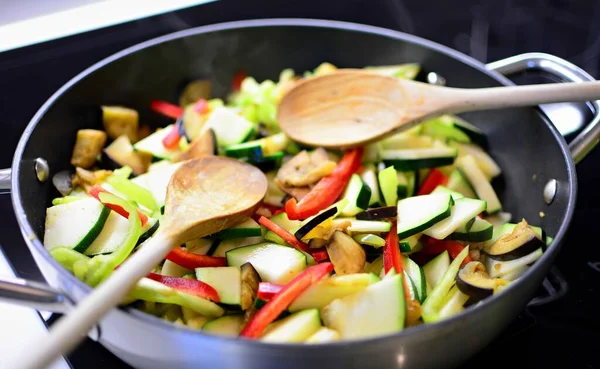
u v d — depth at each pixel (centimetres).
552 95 43
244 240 43
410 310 38
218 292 38
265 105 52
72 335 31
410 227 42
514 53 61
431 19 64
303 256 41
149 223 42
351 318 37
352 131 48
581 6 65
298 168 46
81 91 48
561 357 41
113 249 41
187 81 53
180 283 39
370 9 64
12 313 42
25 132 43
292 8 63
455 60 50
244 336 36
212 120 50
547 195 44
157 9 59
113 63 49
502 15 64
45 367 31
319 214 41
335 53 54
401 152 48
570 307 44
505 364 41
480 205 43
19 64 55
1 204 50
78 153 47
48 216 42
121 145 49
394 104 47
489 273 42
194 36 52
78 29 56
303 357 32
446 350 34
